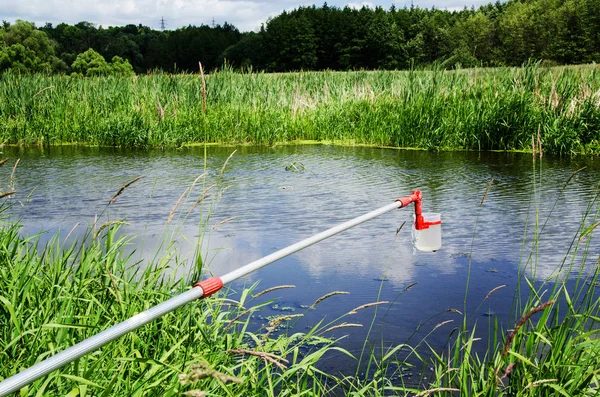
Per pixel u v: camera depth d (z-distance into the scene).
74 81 15.80
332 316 4.07
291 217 6.71
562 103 11.64
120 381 2.43
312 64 76.00
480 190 8.02
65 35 92.75
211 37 89.62
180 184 8.61
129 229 6.16
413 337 3.74
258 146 13.07
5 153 12.07
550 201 7.30
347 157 11.23
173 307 2.04
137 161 10.87
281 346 2.86
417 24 77.44
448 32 78.19
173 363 2.66
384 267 5.04
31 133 13.73
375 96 14.50
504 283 4.62
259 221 6.55
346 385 3.21
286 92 15.74
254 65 77.38
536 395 2.66
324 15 77.44
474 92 12.91
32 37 60.75
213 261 5.15
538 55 76.94
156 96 14.34
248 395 2.73
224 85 15.16
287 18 80.06
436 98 12.84
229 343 2.97
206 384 2.59
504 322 3.90
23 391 2.17
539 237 5.83
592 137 11.41
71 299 2.78
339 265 5.10
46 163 10.66
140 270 4.65
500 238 5.81
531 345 2.78
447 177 9.00
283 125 13.80
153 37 102.25
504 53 78.94
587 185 8.18
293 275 4.87
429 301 4.28
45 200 7.55
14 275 3.15
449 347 3.55
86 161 10.88
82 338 2.69
